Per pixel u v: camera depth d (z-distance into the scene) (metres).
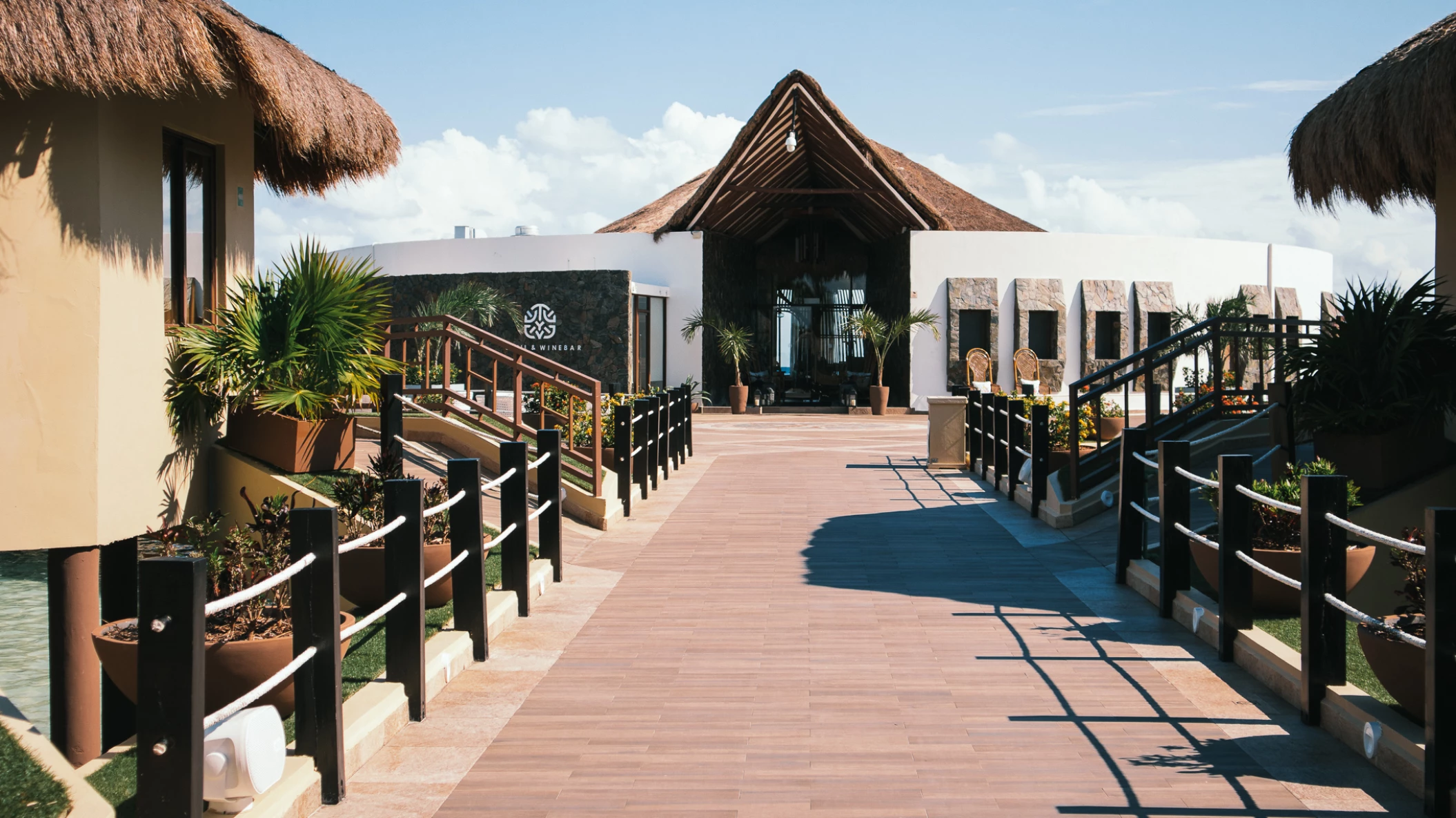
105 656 4.92
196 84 7.41
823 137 25.69
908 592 7.41
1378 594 7.82
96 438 6.70
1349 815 3.79
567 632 6.39
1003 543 9.30
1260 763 4.27
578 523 10.21
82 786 3.74
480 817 3.83
